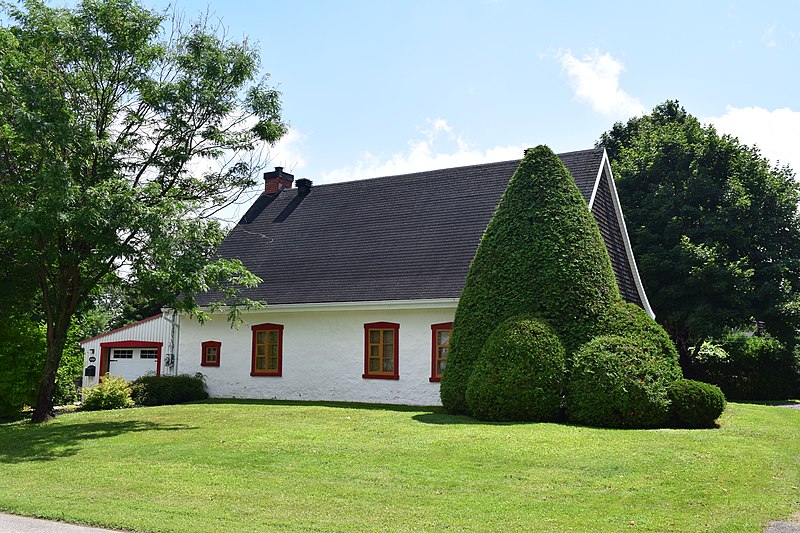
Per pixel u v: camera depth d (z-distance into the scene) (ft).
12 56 49.21
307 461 36.37
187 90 56.80
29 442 46.37
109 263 56.85
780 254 99.71
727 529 24.16
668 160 106.22
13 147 51.39
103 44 53.52
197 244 53.93
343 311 71.26
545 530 24.23
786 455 37.06
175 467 36.06
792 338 97.25
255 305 58.54
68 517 26.63
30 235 48.08
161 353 91.09
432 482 31.50
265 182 95.81
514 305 53.72
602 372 47.65
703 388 47.34
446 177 80.23
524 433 42.19
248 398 76.07
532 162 57.21
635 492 29.22
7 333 62.80
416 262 70.28
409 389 66.49
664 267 96.43
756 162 101.76
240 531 24.43
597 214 71.77
